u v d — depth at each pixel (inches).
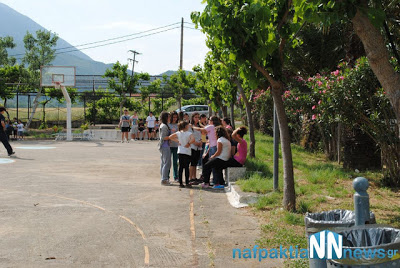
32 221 276.4
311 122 627.5
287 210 295.3
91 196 365.7
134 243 231.8
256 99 908.0
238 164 422.0
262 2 258.1
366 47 197.3
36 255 209.5
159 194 380.2
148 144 1039.0
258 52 263.1
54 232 251.3
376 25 192.9
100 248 222.4
